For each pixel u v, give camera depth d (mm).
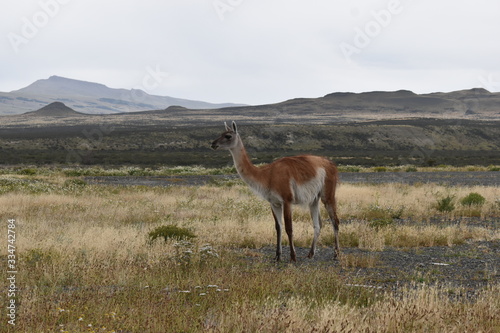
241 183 33438
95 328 5562
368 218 17891
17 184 28328
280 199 10602
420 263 10461
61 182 32469
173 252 10320
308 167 10898
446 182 34531
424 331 5504
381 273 9484
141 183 35250
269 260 10852
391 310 5930
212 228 14453
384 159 75625
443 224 16469
